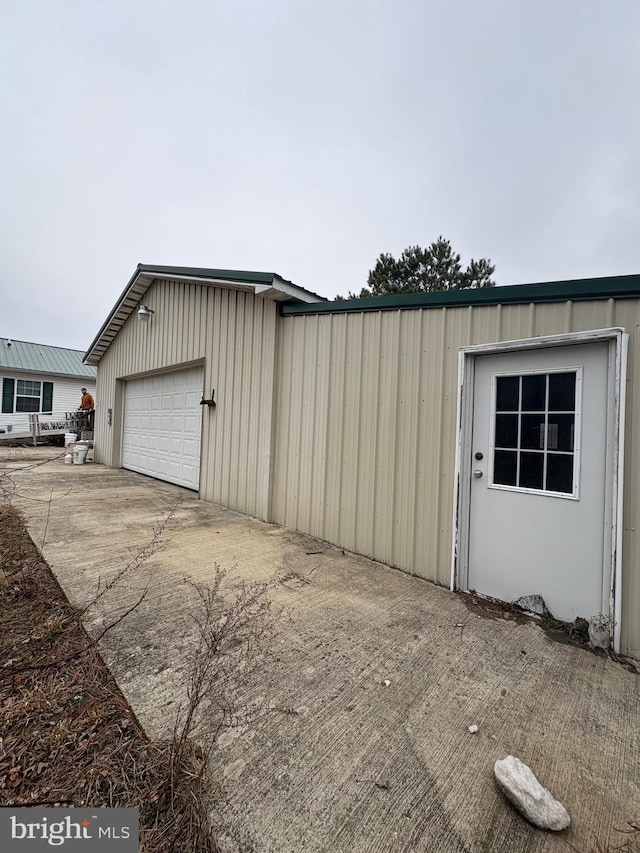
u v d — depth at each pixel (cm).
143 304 782
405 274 1267
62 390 1641
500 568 283
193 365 652
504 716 164
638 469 225
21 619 218
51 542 355
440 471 315
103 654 190
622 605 224
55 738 136
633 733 158
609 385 238
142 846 103
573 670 202
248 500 506
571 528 251
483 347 291
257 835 108
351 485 381
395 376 350
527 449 275
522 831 113
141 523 442
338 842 108
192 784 119
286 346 466
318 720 156
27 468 698
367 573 326
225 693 168
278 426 473
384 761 137
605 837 113
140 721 147
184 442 682
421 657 206
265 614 243
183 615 233
